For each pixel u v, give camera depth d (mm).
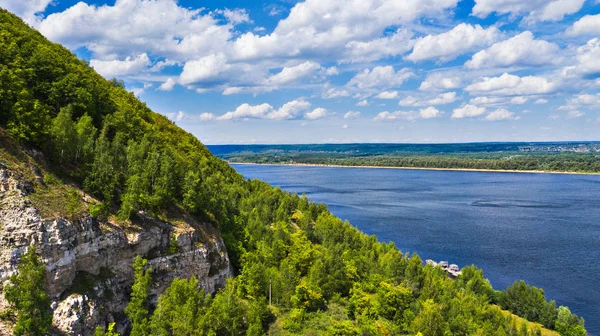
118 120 94125
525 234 196125
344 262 107312
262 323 77062
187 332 61031
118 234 65812
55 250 55781
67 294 56594
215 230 90188
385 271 111062
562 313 106438
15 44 80688
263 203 144625
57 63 87562
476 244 179250
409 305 92500
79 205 62594
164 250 72938
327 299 92938
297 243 110562
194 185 85938
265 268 88688
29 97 69125
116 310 63000
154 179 79062
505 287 133500
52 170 65125
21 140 63250
